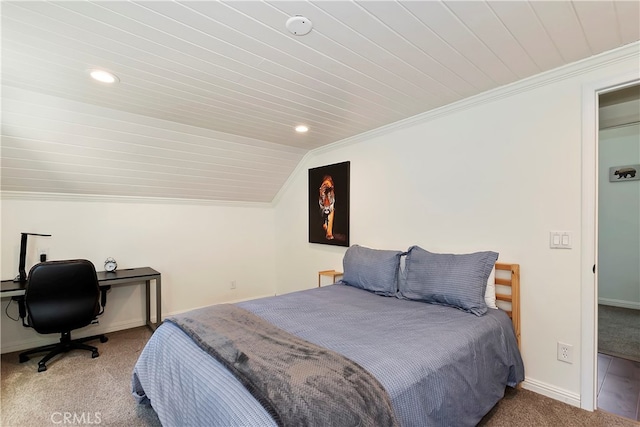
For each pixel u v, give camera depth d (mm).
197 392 1312
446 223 2639
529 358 2172
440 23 1508
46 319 2523
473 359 1643
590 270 1927
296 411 1008
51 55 1747
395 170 3031
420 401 1307
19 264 2824
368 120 2916
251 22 1479
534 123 2143
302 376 1188
